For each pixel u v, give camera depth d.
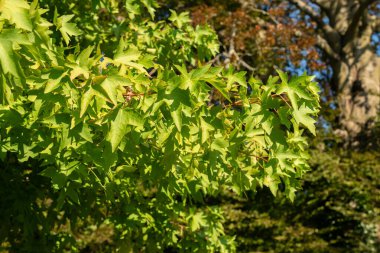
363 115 13.75
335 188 9.69
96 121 2.19
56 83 2.03
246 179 2.84
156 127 2.41
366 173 10.19
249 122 2.45
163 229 4.29
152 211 4.35
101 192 4.07
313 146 11.36
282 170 2.94
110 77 2.02
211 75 2.12
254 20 13.74
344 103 14.30
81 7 4.42
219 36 13.55
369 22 15.52
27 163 3.95
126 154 2.86
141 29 4.38
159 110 2.28
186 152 2.78
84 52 2.07
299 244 9.55
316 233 9.94
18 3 1.74
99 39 4.36
